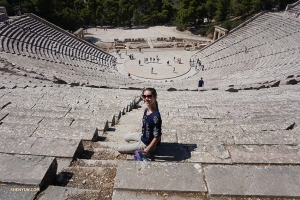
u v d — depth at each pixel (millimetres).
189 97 13961
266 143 5699
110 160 4992
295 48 27688
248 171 4223
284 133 6090
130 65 40531
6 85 13000
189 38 56062
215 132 6285
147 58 42625
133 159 5277
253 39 37906
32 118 7328
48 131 6203
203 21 65500
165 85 25359
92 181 4332
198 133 6219
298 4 39938
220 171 4242
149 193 3928
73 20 55562
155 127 4828
